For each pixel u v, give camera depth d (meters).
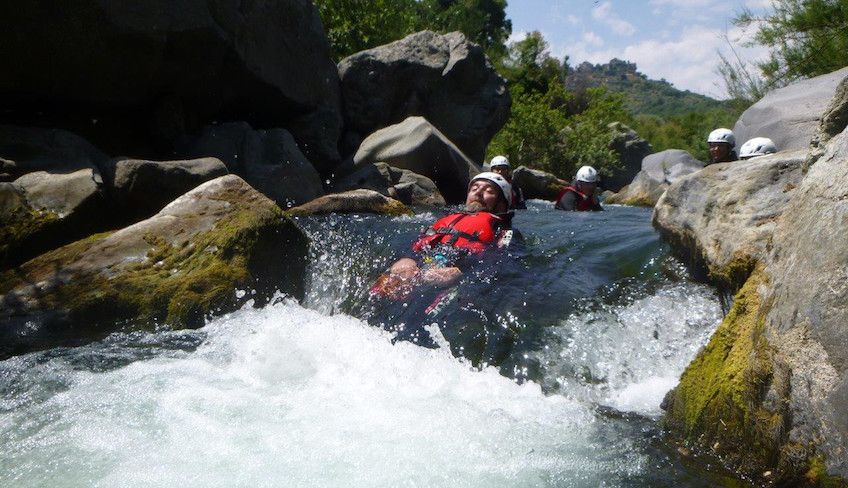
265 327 4.37
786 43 11.25
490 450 2.80
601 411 3.27
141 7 7.52
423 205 9.81
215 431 2.90
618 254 5.17
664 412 3.21
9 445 2.76
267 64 9.52
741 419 2.62
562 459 2.73
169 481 2.48
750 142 8.09
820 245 2.46
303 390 3.40
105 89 7.81
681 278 4.39
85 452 2.70
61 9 7.00
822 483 2.21
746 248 3.62
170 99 8.45
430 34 13.09
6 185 5.75
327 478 2.52
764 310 2.70
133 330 4.50
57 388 3.38
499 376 3.77
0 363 3.77
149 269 4.84
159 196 6.62
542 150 21.36
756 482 2.48
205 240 5.02
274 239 5.13
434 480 2.54
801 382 2.35
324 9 15.20
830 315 2.29
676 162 14.02
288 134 9.11
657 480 2.56
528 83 36.53
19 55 7.05
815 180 2.72
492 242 5.64
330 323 4.48
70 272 4.81
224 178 5.61
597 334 3.98
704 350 3.04
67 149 6.68
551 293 4.55
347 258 5.68
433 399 3.35
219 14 8.45
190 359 3.85
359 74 12.05
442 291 4.75
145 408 3.12
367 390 3.42
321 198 8.13
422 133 10.70
